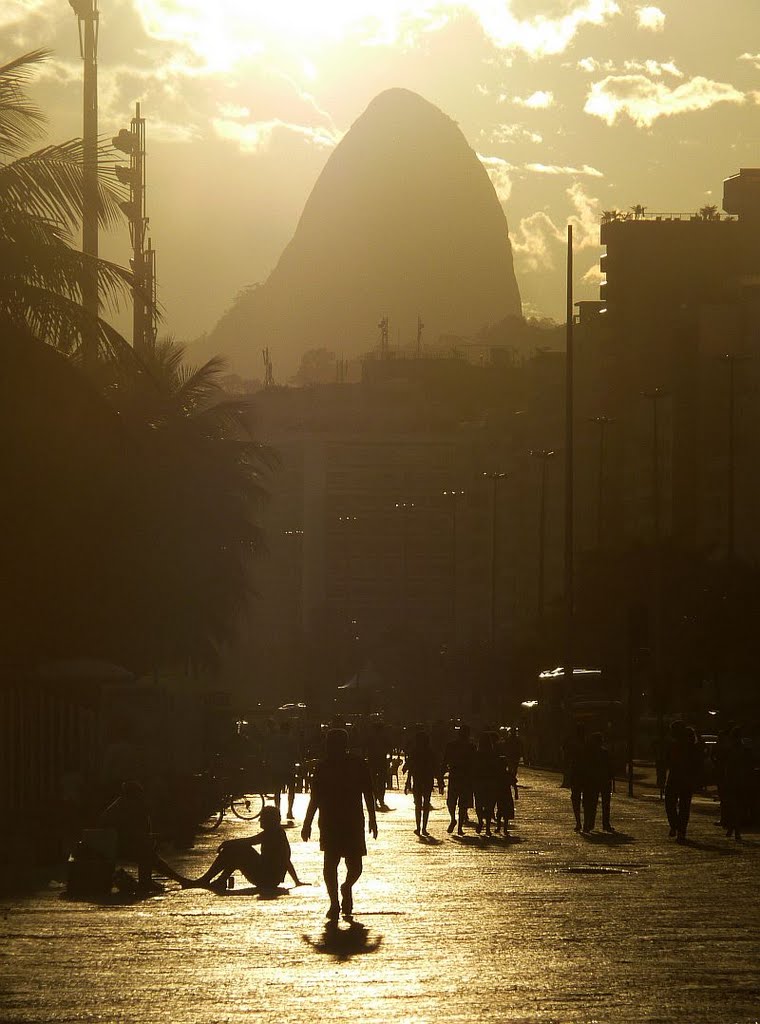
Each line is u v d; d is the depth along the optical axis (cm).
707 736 19712
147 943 5431
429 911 6338
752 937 5488
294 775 13438
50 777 11050
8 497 10381
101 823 7544
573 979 4584
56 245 9088
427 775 11344
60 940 5525
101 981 4591
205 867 8612
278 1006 4159
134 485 13625
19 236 9006
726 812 10844
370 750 15062
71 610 11394
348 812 6212
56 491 10631
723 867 8312
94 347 9319
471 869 8331
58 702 11169
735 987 4447
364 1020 3950
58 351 9381
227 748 16412
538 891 7100
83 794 9869
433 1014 4028
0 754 10875
